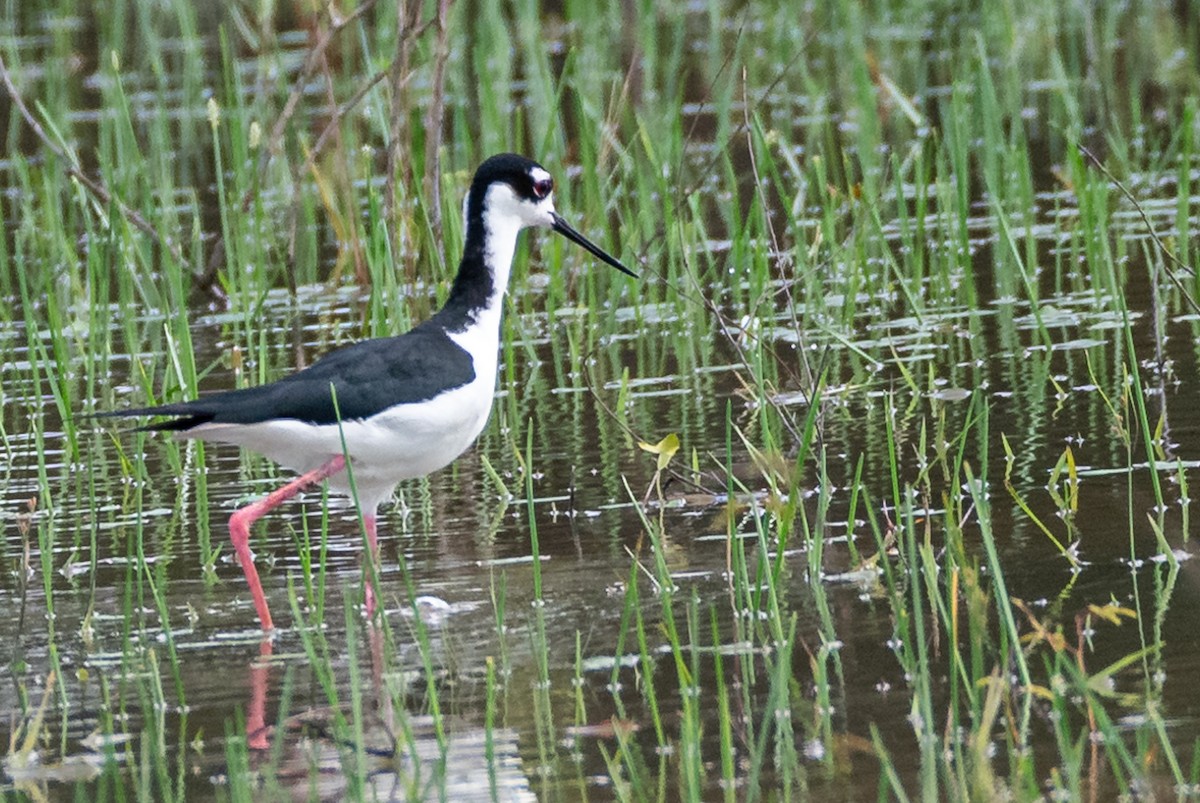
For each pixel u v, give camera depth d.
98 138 21.19
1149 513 9.28
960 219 14.41
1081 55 22.52
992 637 7.81
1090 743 6.70
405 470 9.27
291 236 15.72
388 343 9.23
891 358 12.90
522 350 14.05
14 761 7.07
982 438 10.79
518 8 23.41
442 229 14.73
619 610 8.53
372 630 8.50
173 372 12.58
